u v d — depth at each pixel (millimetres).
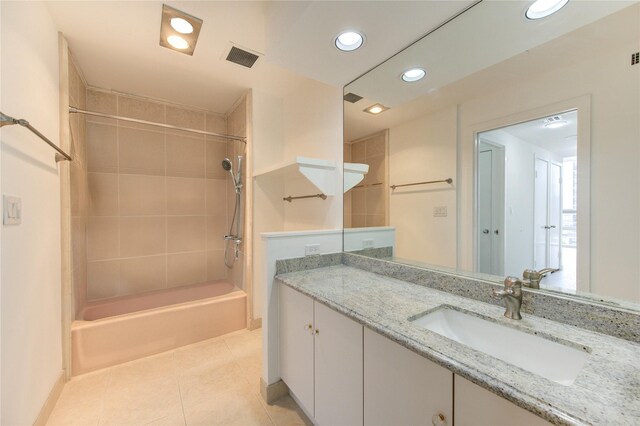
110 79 2322
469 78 1235
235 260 2898
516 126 1079
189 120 2953
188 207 2975
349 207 1905
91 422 1408
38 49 1379
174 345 2170
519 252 1062
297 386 1451
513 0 1077
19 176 1153
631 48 822
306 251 1767
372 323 947
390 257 1639
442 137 1358
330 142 2074
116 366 1918
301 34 1337
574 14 936
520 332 906
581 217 906
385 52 1495
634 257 812
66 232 1683
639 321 779
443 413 763
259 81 2357
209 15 1555
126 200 2645
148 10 1509
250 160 2482
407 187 1537
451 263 1330
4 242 1034
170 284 2885
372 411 998
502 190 1127
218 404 1556
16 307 1117
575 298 912
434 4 1145
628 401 549
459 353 746
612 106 848
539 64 1018
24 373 1181
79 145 2137
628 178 818
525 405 566
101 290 2537
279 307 1624
